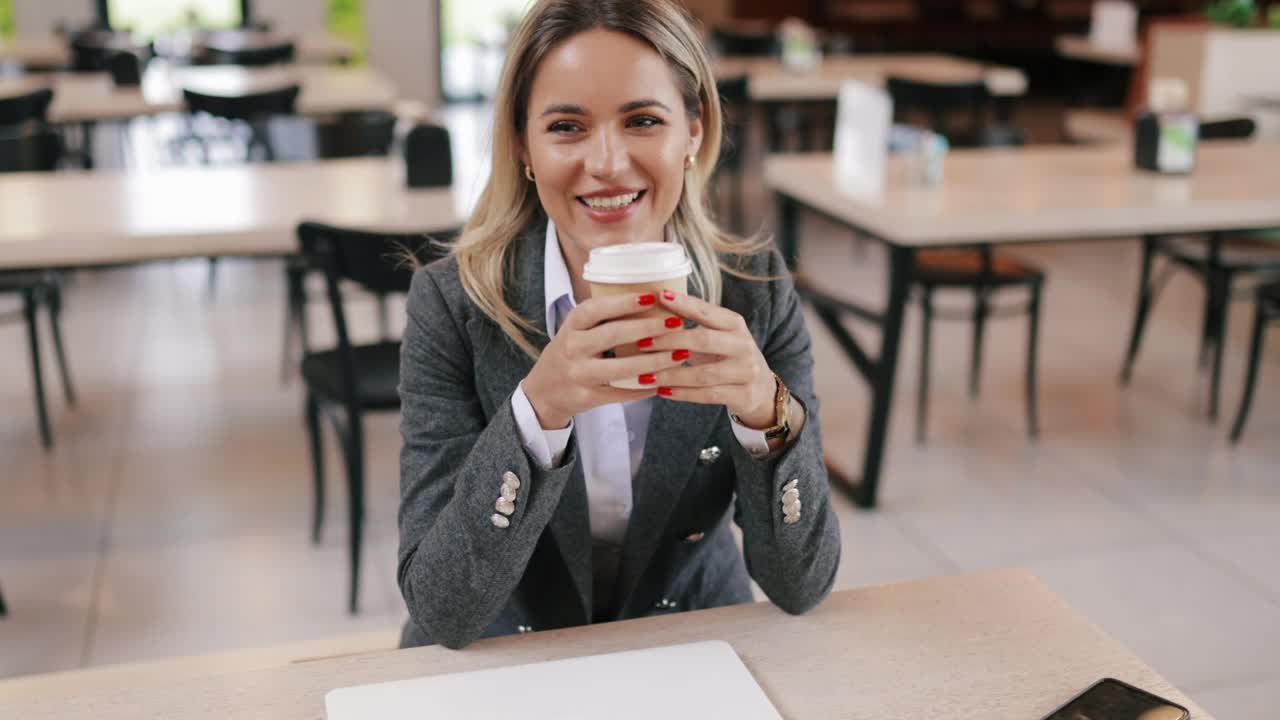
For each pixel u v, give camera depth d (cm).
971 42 1152
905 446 349
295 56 693
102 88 530
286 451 342
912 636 106
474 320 123
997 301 498
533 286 124
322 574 276
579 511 123
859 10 1142
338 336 248
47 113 461
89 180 319
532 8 111
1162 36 614
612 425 124
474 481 107
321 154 397
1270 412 373
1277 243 418
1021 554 284
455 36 1039
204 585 270
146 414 369
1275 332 454
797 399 113
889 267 289
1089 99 1145
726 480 128
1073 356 427
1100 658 102
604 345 95
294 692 98
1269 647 244
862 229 295
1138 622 253
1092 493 317
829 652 104
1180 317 473
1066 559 281
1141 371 411
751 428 109
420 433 122
